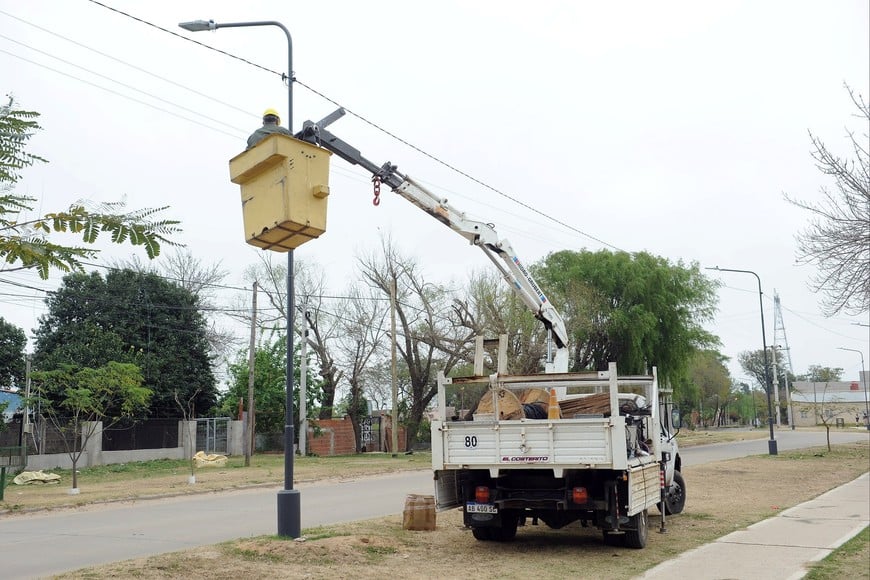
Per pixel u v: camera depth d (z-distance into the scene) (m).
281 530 11.25
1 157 4.15
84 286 38.38
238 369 45.62
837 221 8.73
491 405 12.13
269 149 6.56
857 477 24.31
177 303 41.38
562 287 40.97
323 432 45.97
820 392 120.88
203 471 30.81
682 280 44.53
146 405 29.81
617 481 10.80
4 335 34.78
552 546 11.64
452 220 14.59
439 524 13.95
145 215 4.25
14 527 14.75
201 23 12.00
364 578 8.90
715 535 12.60
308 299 47.34
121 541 12.52
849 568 9.51
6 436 30.41
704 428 104.75
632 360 41.56
